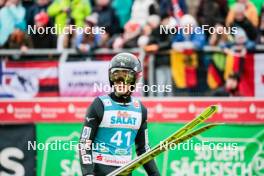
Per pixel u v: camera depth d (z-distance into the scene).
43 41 25.25
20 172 23.30
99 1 25.47
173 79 24.62
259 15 25.28
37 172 23.23
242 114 23.41
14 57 25.16
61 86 25.02
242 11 25.12
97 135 16.14
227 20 25.08
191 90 24.61
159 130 23.05
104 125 16.05
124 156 16.25
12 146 23.30
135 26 25.08
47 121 23.64
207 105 23.27
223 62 24.75
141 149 16.59
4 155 23.30
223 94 24.70
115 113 16.09
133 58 16.09
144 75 24.62
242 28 25.03
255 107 23.39
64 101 23.58
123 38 25.06
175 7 25.20
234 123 23.08
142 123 16.53
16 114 23.78
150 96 24.36
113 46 24.98
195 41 24.72
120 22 25.30
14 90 25.17
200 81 24.67
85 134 15.86
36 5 25.48
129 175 15.88
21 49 25.16
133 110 16.30
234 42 24.94
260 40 25.11
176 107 23.30
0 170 23.33
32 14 25.52
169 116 23.30
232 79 24.70
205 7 25.12
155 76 24.62
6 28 25.38
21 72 25.17
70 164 23.14
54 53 25.12
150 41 24.83
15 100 23.73
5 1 25.48
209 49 24.75
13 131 23.30
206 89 24.66
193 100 23.25
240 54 24.80
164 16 25.06
